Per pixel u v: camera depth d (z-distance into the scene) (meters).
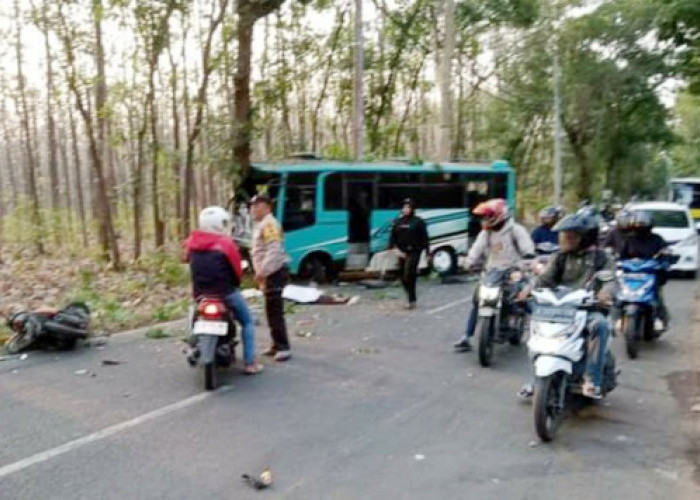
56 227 24.55
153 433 5.74
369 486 4.74
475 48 30.05
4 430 5.80
